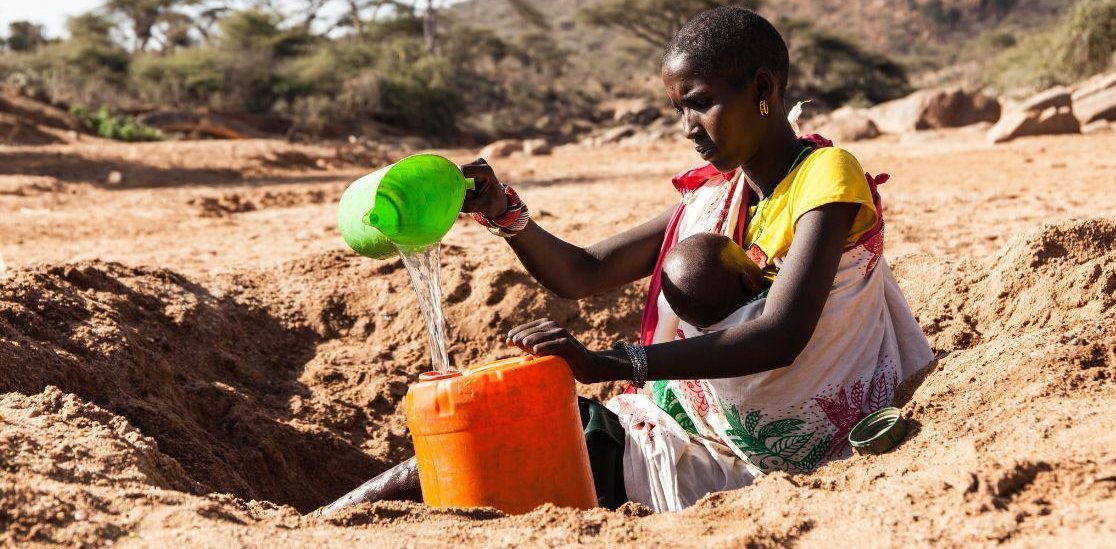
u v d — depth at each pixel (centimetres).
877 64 6919
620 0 6625
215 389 439
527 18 7606
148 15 6712
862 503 228
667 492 294
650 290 315
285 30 6038
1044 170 1427
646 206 1160
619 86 8062
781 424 292
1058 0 14538
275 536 221
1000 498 216
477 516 246
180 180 1914
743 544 216
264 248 896
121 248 948
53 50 5222
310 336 547
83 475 247
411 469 292
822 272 264
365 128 4862
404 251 263
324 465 433
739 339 258
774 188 287
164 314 488
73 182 1752
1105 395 256
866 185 276
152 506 235
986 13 14412
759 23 273
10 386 340
